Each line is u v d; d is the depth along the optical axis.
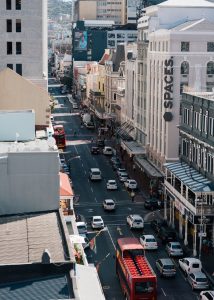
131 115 134.50
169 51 97.50
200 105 77.94
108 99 172.75
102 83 183.75
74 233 52.94
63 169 100.44
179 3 110.19
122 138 131.62
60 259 32.81
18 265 30.16
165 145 99.50
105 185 104.44
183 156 85.69
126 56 141.38
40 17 98.44
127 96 139.75
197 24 97.62
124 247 59.62
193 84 98.56
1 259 33.16
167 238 74.06
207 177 74.81
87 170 116.38
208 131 74.62
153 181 96.75
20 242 35.94
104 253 70.44
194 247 70.25
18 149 46.06
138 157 114.25
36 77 99.62
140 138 122.50
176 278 63.88
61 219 39.72
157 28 109.56
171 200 81.56
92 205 91.44
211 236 72.69
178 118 98.06
